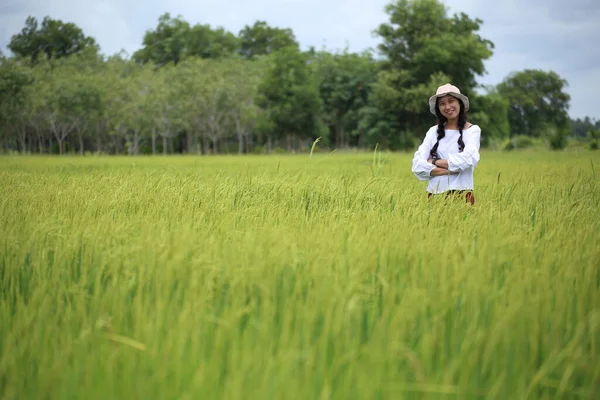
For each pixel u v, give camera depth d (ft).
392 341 7.45
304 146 271.49
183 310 8.47
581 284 10.07
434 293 9.23
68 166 62.03
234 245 12.00
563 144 201.67
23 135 227.40
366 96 248.11
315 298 8.98
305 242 12.36
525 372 7.32
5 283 10.80
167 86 236.63
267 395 6.61
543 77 336.08
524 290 9.61
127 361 7.41
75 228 13.75
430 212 17.30
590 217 17.20
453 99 20.43
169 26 372.17
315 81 236.63
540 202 20.24
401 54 202.18
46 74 243.81
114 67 284.82
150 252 11.07
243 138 300.81
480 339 7.88
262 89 226.58
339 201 19.75
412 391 6.97
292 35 391.24
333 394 7.01
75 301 9.63
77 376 7.14
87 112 220.64
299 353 7.42
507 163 59.82
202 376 6.82
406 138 224.12
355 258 10.94
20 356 7.77
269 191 21.67
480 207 17.52
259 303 9.59
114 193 20.10
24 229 13.73
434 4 199.62
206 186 22.54
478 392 7.09
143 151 278.67
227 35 377.71
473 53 194.80
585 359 7.61
